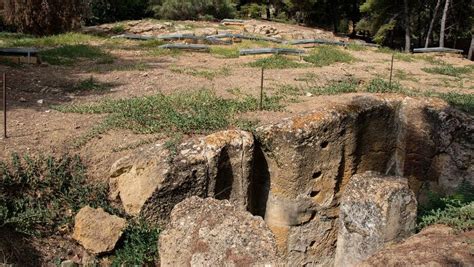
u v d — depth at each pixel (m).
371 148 8.78
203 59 15.77
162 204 6.88
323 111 8.00
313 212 8.09
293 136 7.63
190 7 27.97
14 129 8.12
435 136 9.05
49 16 21.12
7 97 10.09
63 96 10.54
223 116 9.01
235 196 7.39
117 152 7.61
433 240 6.25
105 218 6.68
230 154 7.21
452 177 9.20
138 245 6.69
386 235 6.53
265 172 7.93
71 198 7.14
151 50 17.11
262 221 5.29
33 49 13.78
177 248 5.31
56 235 6.77
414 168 9.16
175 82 12.00
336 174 8.17
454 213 7.05
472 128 9.09
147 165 6.96
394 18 28.77
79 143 7.75
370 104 8.59
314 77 13.20
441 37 27.11
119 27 23.31
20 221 6.64
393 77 14.10
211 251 5.07
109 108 9.40
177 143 7.22
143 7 29.62
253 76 13.09
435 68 16.17
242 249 5.00
